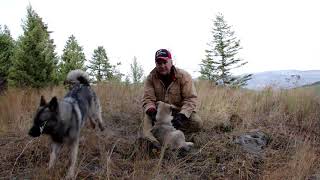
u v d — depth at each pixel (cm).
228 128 631
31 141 522
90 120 602
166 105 559
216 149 552
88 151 517
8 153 519
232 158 533
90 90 598
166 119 554
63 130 465
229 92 857
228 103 750
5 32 3212
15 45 2761
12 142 548
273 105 776
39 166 488
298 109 737
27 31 2292
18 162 500
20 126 608
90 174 464
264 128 648
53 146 480
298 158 518
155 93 601
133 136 604
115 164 496
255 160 533
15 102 744
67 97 531
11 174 464
